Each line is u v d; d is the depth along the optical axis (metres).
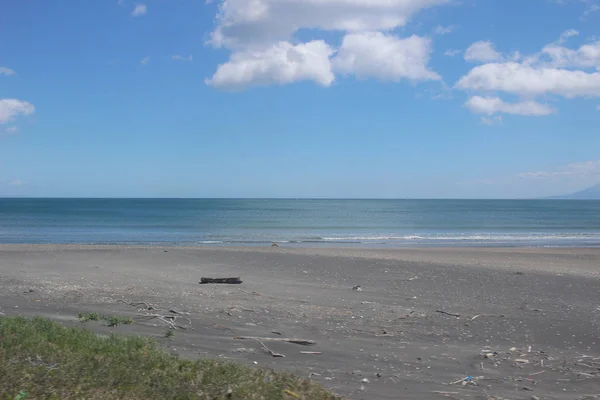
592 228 62.50
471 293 15.50
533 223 72.31
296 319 11.41
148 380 6.03
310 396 6.16
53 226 55.12
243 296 14.09
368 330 10.66
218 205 152.50
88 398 5.36
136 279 17.02
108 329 9.90
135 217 76.06
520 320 11.93
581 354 9.36
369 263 21.73
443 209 133.25
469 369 8.24
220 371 6.67
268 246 33.56
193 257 23.00
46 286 14.85
